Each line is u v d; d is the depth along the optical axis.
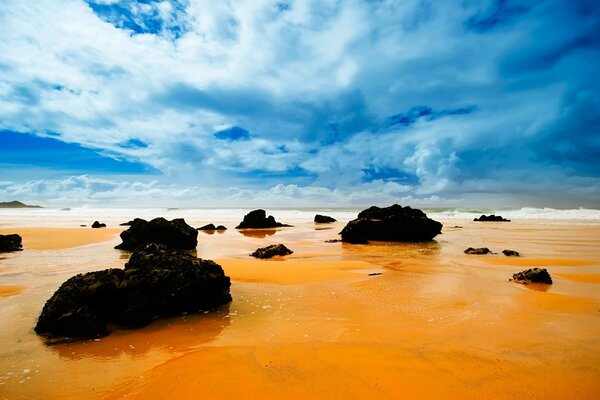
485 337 7.30
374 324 8.24
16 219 54.84
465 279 13.05
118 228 37.25
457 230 34.75
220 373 5.87
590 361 6.14
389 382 5.51
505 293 10.96
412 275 13.85
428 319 8.55
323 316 8.92
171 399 5.17
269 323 8.48
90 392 5.43
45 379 5.85
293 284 12.38
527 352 6.53
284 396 5.17
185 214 72.25
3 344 7.30
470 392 5.21
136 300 8.74
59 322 7.84
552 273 14.01
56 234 30.41
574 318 8.48
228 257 19.27
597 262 16.50
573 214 56.84
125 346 7.24
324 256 19.34
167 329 8.22
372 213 30.11
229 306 9.90
